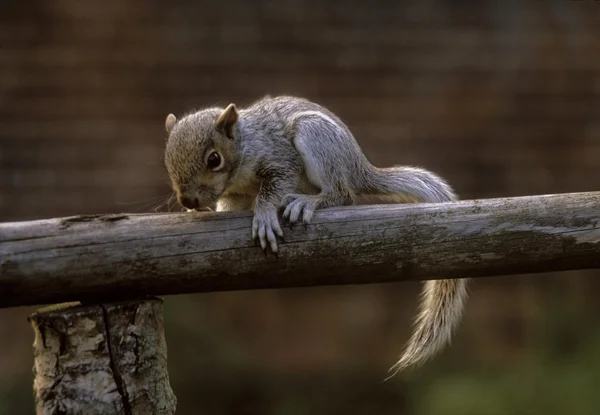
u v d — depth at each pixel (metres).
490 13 14.68
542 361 12.72
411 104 14.56
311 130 6.86
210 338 12.93
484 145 14.64
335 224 5.57
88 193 14.33
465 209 5.59
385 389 13.08
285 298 14.18
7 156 14.31
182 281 5.45
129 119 14.43
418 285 14.38
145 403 5.29
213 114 6.81
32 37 14.36
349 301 14.29
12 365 13.27
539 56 14.68
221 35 14.51
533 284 14.37
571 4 14.66
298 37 14.54
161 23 14.48
